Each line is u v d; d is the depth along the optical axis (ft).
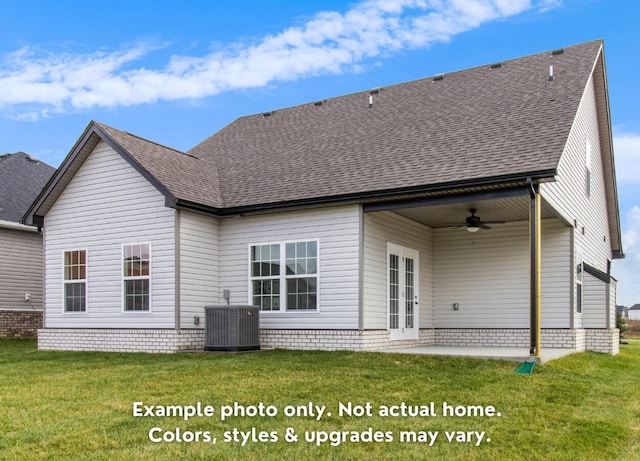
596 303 50.11
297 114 61.87
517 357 35.53
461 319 51.03
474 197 38.47
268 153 53.98
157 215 44.93
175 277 43.70
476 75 55.42
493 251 50.31
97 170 48.06
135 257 45.75
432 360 35.78
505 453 19.76
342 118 56.34
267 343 44.62
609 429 22.90
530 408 25.32
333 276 42.57
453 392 27.58
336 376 30.81
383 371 32.37
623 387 31.60
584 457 19.71
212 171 52.54
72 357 42.83
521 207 43.60
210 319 42.80
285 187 45.80
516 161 37.45
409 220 48.98
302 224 44.24
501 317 49.39
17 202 70.79
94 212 48.03
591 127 57.52
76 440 19.81
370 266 42.70
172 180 45.50
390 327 45.37
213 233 47.16
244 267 46.37
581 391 29.17
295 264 44.24
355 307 41.45
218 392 26.86
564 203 44.24
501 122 44.11
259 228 46.09
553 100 44.93
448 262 52.13
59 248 49.73
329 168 46.34
